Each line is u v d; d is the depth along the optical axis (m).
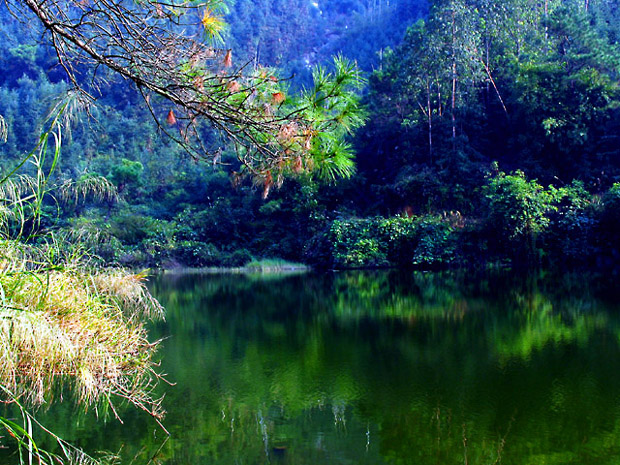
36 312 2.17
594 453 3.13
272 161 2.27
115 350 2.54
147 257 18.45
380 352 5.70
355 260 16.45
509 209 13.95
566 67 16.22
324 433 3.58
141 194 25.31
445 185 17.17
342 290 11.51
